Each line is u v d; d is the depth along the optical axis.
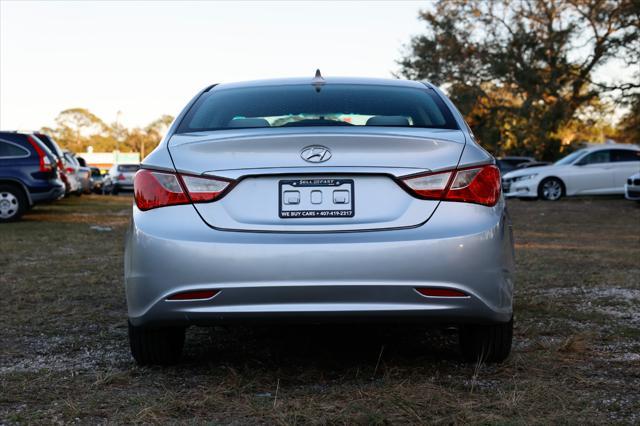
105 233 11.75
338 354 3.81
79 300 5.60
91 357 3.84
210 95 3.88
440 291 2.99
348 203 3.03
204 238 3.01
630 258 8.07
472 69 38.81
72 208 19.84
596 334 4.28
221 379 3.34
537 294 5.72
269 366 3.58
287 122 3.47
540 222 13.63
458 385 3.20
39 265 7.70
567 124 37.38
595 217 14.85
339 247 2.96
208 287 2.99
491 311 3.08
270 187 3.05
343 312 2.98
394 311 2.98
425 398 2.98
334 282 2.95
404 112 3.58
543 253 8.56
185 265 3.00
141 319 3.15
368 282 2.96
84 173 27.52
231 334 4.32
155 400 3.00
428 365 3.58
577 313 4.93
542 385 3.19
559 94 36.88
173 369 3.55
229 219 3.04
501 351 3.51
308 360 3.69
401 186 3.04
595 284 6.21
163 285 3.03
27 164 14.39
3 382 3.33
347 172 3.02
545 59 36.25
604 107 35.78
